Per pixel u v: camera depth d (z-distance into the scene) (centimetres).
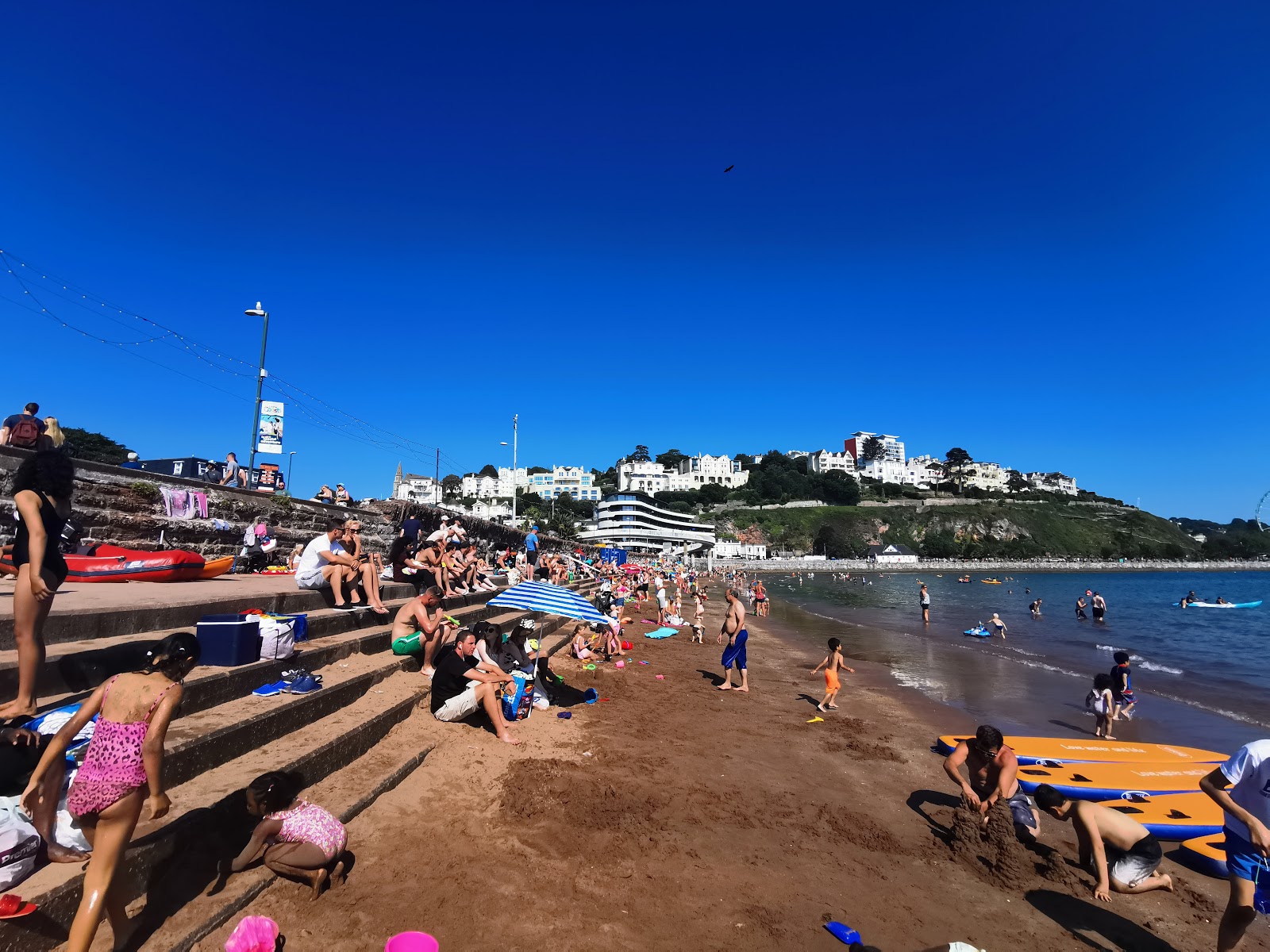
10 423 901
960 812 582
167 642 317
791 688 1259
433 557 1175
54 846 316
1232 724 1091
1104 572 13538
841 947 405
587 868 467
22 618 379
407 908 388
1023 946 428
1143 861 499
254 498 1409
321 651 679
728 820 585
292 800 393
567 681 1080
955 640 2245
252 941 320
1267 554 16275
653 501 17388
